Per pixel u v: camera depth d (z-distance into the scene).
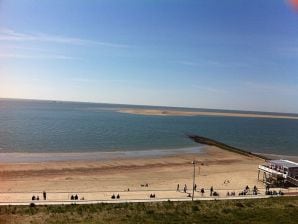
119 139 147.12
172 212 49.16
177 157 110.69
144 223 43.62
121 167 90.75
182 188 70.44
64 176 78.00
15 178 74.38
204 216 47.22
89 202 55.72
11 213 47.56
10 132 151.75
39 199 57.59
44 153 107.38
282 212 49.59
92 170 85.56
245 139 179.88
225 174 87.12
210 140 150.38
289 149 152.25
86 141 136.38
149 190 67.50
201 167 95.19
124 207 52.09
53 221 43.81
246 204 54.84
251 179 82.50
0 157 98.25
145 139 151.25
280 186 75.56
